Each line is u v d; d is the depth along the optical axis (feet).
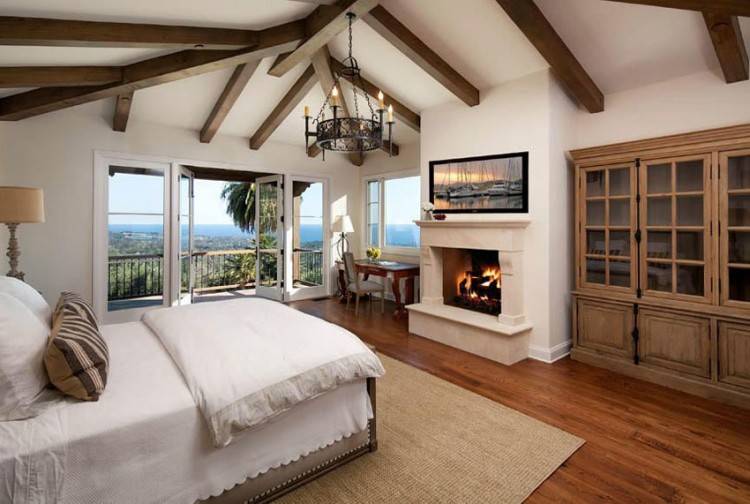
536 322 12.16
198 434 5.14
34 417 4.56
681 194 9.76
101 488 4.48
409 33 11.39
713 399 9.32
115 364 6.12
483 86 13.10
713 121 10.18
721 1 6.83
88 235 15.11
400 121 17.63
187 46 9.93
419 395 9.65
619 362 11.02
